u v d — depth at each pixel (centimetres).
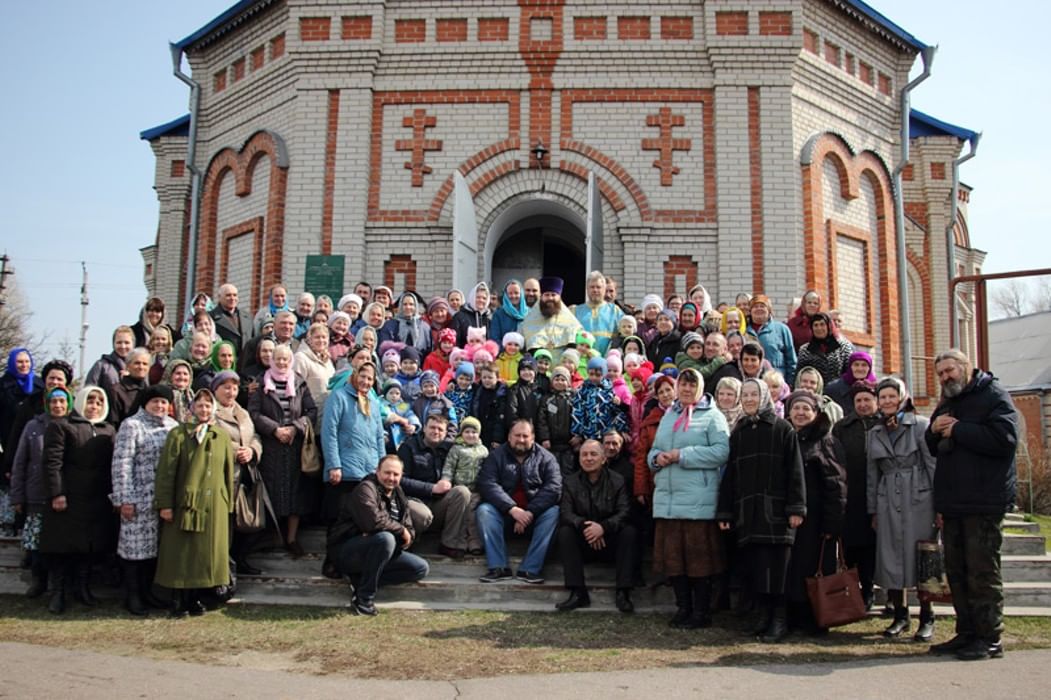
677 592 673
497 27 1292
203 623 661
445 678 528
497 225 1285
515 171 1273
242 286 1371
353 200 1265
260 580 741
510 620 673
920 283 1748
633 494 757
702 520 667
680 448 684
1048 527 1130
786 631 639
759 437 653
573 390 834
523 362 838
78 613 694
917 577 630
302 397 796
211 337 845
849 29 1390
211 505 687
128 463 696
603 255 1262
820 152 1302
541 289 1027
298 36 1296
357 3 1292
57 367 718
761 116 1265
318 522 823
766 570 635
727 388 709
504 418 832
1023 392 2420
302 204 1269
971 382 600
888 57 1450
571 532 722
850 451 698
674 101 1280
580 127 1277
